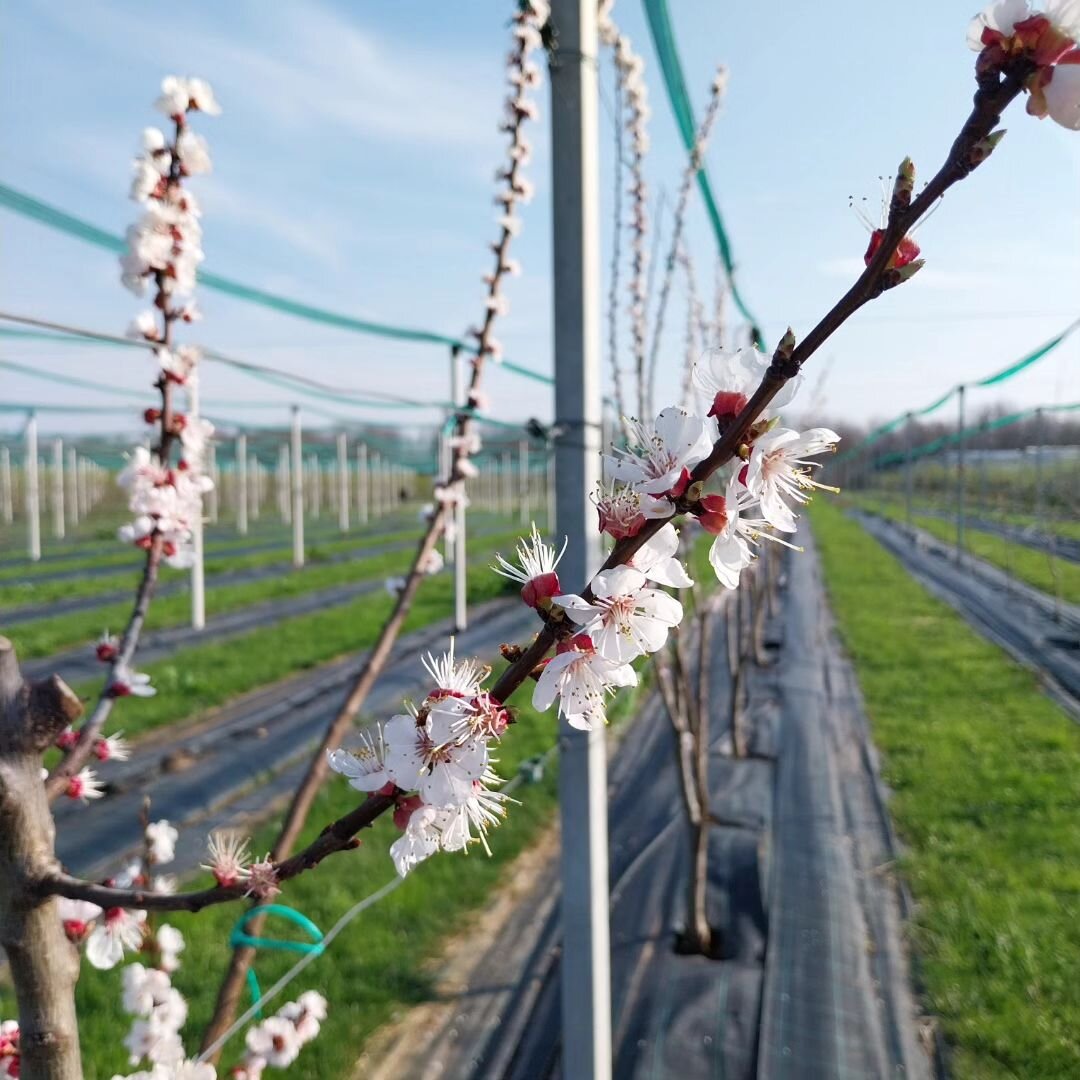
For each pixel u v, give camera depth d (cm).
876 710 848
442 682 105
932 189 79
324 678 966
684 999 409
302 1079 341
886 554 2236
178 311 209
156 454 215
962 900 480
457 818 104
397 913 455
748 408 88
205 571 1844
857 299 83
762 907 494
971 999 399
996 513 2758
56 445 2441
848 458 4275
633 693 792
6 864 117
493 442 1619
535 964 432
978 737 750
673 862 545
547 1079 368
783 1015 398
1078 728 773
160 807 610
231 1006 204
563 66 247
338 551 2294
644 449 98
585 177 249
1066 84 75
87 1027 356
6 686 118
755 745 768
